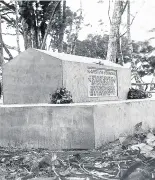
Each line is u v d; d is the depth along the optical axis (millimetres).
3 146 6051
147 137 5301
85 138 5477
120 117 6543
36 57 7035
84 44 26406
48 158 4461
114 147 5398
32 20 21656
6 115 6027
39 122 5758
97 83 8094
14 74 7301
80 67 7371
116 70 9148
